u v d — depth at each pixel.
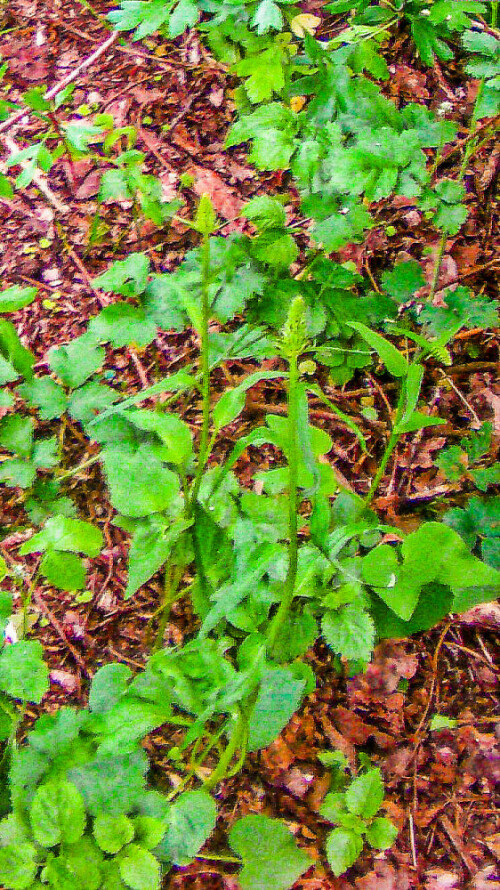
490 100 0.84
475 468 0.94
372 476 0.97
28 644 0.67
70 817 0.63
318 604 0.72
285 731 0.83
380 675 0.86
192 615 0.90
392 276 0.92
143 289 0.85
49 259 1.15
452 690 0.86
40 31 1.39
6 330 0.81
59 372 0.84
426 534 0.66
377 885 0.76
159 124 1.24
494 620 0.89
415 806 0.81
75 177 1.21
